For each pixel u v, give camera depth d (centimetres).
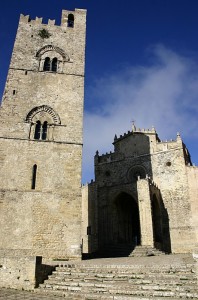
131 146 4822
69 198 2598
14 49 3183
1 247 2316
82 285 1534
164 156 4456
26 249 2347
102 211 4212
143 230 3553
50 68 3186
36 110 2912
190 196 4044
